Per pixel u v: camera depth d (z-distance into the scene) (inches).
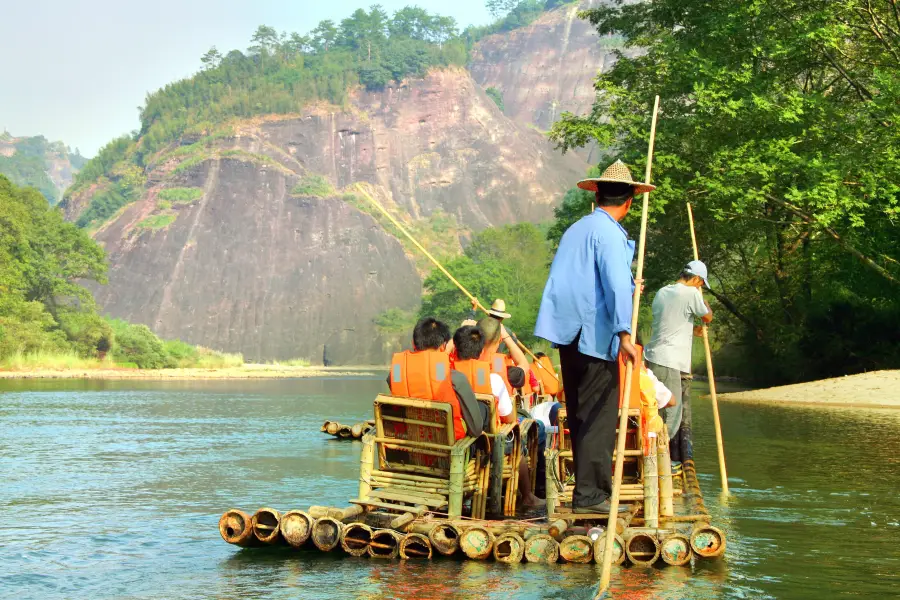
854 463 360.5
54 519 230.2
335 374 2600.9
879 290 1018.7
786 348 1200.8
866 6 940.6
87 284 5196.9
